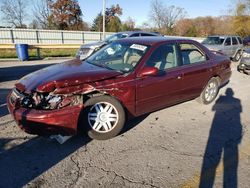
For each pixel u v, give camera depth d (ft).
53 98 11.01
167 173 10.05
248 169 10.53
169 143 12.53
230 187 9.37
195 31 180.45
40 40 86.17
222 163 10.90
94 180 9.49
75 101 11.42
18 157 10.88
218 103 19.29
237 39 49.52
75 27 153.17
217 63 18.45
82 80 11.53
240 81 28.27
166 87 14.56
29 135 12.78
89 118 12.09
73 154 11.23
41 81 11.52
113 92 12.19
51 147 11.75
